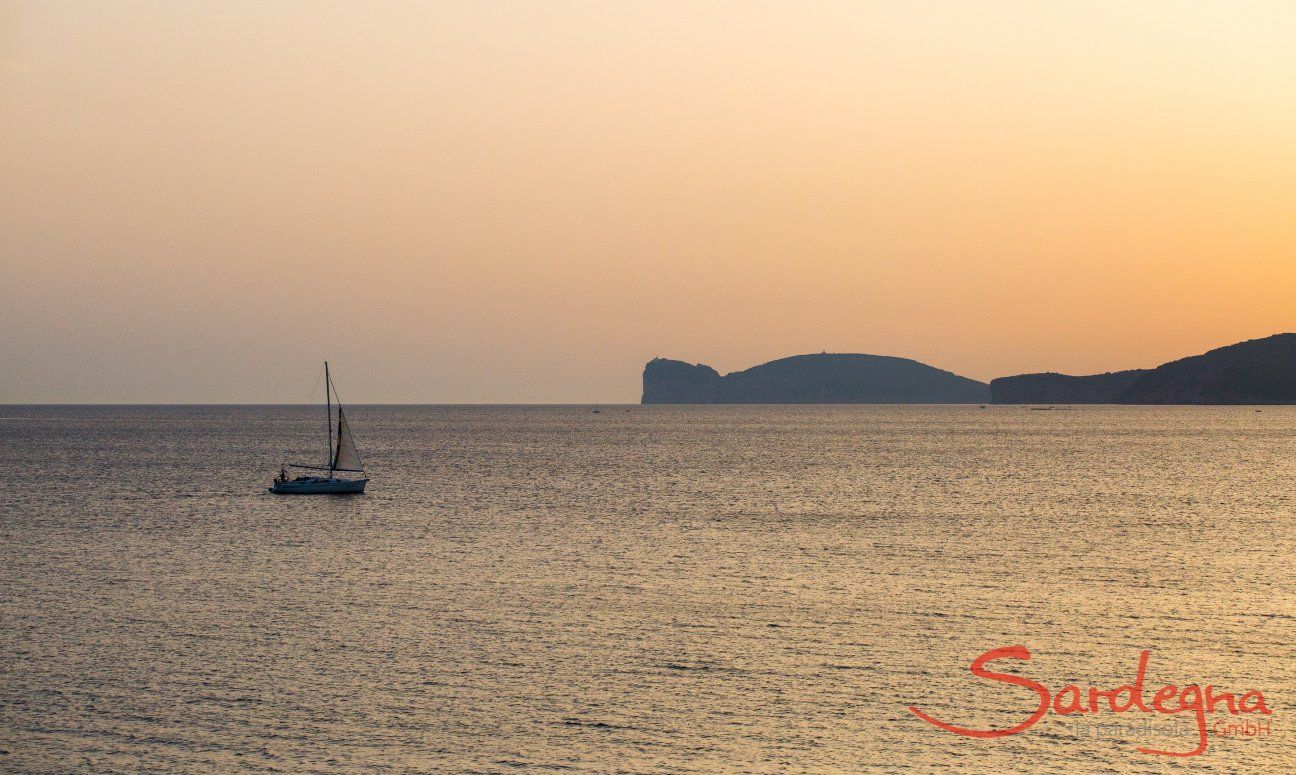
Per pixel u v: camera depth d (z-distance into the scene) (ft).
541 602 164.86
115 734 110.52
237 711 116.47
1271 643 142.61
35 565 197.47
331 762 104.17
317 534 238.89
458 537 233.96
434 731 111.34
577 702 119.03
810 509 288.92
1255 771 104.06
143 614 156.87
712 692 122.52
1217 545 225.15
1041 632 147.74
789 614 157.28
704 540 229.45
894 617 155.74
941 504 302.45
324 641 141.90
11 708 117.19
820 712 116.98
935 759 105.70
